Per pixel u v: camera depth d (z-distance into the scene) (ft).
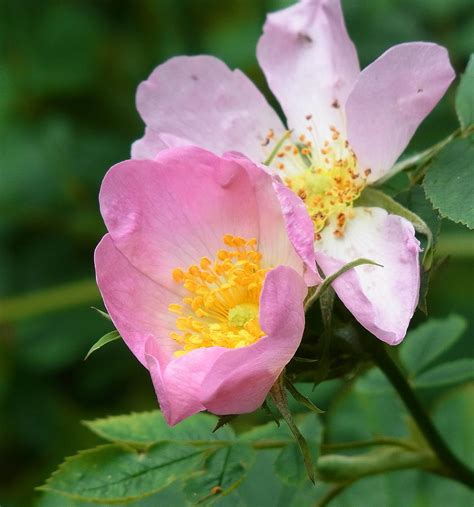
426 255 1.14
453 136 1.19
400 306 1.13
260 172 1.15
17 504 1.59
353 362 1.17
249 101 1.23
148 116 1.22
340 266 1.12
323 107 1.23
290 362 1.13
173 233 1.17
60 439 1.62
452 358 1.54
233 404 1.10
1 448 1.63
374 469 1.24
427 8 1.53
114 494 1.18
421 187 1.18
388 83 1.15
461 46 1.51
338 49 1.22
